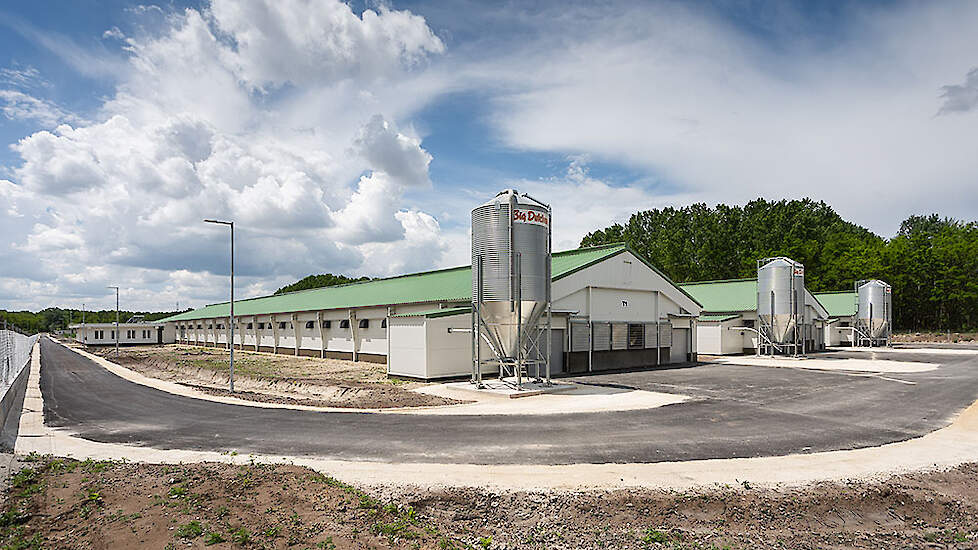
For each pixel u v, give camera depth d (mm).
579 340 31375
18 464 11398
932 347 59750
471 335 25500
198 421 16859
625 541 8070
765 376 29438
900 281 84750
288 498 9180
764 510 9180
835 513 9180
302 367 36062
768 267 45281
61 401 21828
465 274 36156
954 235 97250
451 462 11852
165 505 8680
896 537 8406
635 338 35000
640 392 22719
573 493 9805
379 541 7688
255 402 20781
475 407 18859
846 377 29031
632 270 34938
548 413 17609
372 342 37250
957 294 83375
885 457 12516
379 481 10453
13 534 7625
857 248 88625
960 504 9680
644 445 13414
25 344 38438
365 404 19594
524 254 23141
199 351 60625
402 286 40188
